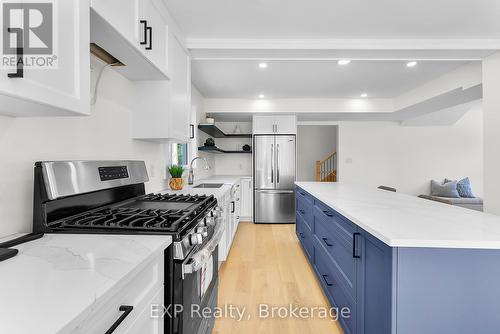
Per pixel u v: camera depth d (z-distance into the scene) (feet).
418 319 3.51
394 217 4.63
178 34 7.39
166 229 3.54
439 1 6.43
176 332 3.46
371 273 4.17
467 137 20.33
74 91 3.06
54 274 2.26
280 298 7.32
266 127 16.90
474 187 20.40
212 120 15.05
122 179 5.38
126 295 2.46
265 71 11.49
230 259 10.20
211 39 8.27
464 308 3.50
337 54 8.83
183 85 7.87
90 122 5.16
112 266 2.44
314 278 8.50
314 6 6.64
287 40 8.37
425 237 3.44
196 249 4.12
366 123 20.29
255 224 16.49
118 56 5.14
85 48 3.22
